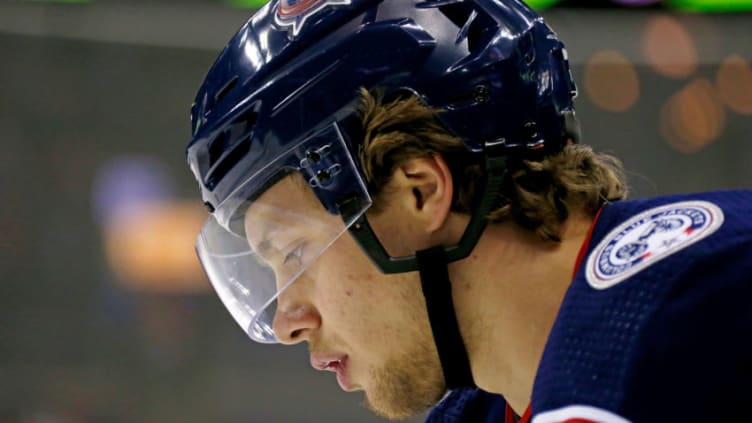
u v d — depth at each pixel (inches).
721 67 437.1
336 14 100.3
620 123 448.1
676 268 74.8
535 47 101.5
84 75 473.7
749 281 72.4
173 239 482.0
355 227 97.7
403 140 96.3
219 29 472.4
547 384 75.4
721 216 79.7
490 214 95.7
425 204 97.1
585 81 440.8
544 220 95.3
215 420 455.2
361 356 102.7
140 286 476.4
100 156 478.9
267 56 101.9
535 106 99.3
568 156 100.3
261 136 100.3
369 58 98.0
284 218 101.0
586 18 435.2
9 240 468.8
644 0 433.1
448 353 97.7
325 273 101.7
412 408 102.5
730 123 445.7
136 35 471.5
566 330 77.5
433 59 97.8
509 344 96.4
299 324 104.7
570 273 94.4
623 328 73.3
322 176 98.3
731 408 68.4
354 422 449.1
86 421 452.8
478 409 121.5
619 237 85.1
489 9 101.2
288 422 451.8
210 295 476.4
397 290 99.4
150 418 458.6
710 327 70.8
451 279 97.3
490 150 96.6
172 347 467.8
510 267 96.0
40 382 458.0
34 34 469.7
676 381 69.4
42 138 474.3
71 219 476.1
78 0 470.3
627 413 69.4
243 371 463.8
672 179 450.9
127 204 480.7
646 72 440.8
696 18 434.9
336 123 98.0
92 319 469.7
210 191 106.8
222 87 104.7
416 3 100.6
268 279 105.2
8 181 471.5
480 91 97.3
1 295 465.4
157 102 479.2
